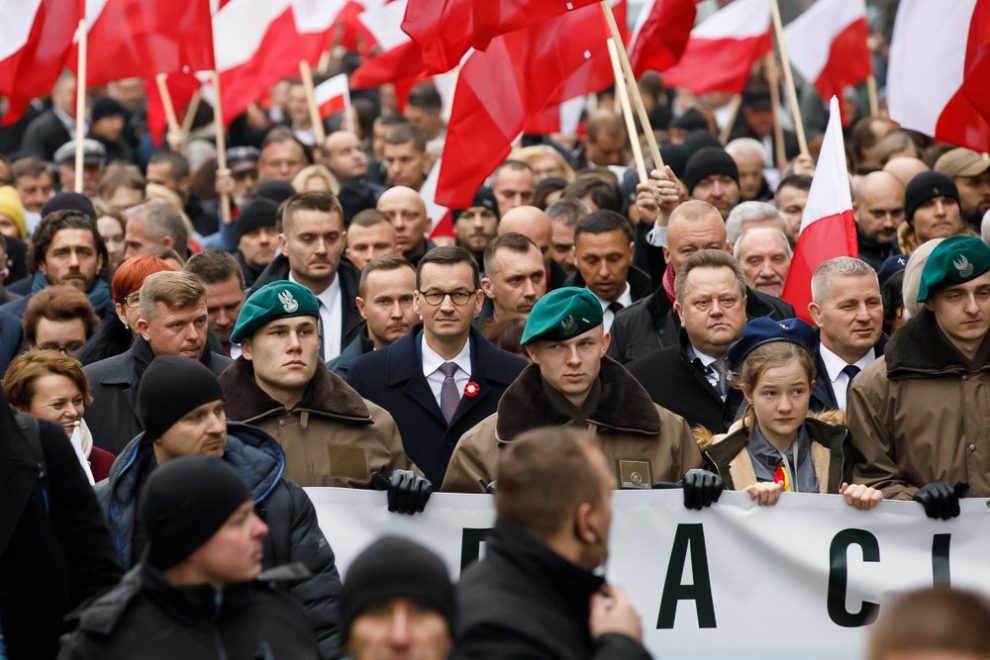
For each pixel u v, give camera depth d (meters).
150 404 11.01
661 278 19.31
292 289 13.34
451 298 15.89
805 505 12.77
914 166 23.41
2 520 10.00
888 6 47.81
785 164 31.88
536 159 27.67
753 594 12.73
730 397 14.92
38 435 10.40
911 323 13.84
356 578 7.71
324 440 13.45
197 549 8.95
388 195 22.34
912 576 12.70
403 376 16.02
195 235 28.75
